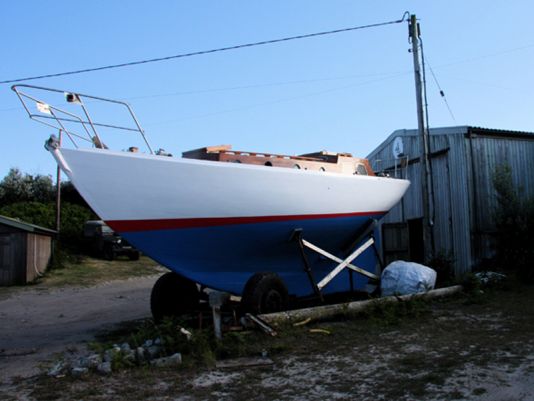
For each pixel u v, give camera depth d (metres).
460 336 5.80
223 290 7.14
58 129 6.03
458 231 11.29
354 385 4.26
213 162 6.55
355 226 8.69
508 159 11.84
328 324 6.67
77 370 4.86
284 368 4.86
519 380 4.15
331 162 8.60
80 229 23.98
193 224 6.55
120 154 5.98
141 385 4.52
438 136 11.89
